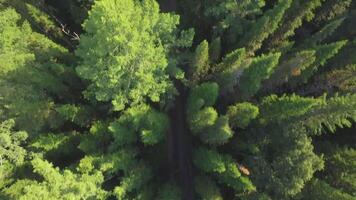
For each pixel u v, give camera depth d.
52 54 26.23
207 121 22.73
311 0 24.23
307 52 22.61
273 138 23.88
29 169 24.44
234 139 24.95
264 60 22.17
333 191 23.05
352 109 21.77
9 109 23.44
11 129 23.88
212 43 24.55
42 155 23.84
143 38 21.41
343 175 23.97
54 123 24.70
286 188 22.41
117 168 23.17
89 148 24.17
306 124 23.36
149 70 22.06
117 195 22.70
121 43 20.56
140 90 22.19
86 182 21.05
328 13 26.00
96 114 25.59
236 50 23.70
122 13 20.73
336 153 24.62
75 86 26.72
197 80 25.17
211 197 23.92
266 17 23.31
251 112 22.59
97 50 20.84
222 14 25.20
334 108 22.06
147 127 23.58
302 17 25.44
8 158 23.52
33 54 24.64
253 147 23.62
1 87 23.14
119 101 22.12
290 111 22.36
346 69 24.56
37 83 24.66
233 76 23.05
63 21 30.00
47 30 28.27
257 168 23.45
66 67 25.75
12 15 25.56
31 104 23.48
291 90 25.36
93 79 21.64
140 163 25.20
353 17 25.73
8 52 24.27
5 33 24.50
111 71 20.94
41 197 19.62
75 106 24.91
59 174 20.73
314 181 23.86
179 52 24.83
